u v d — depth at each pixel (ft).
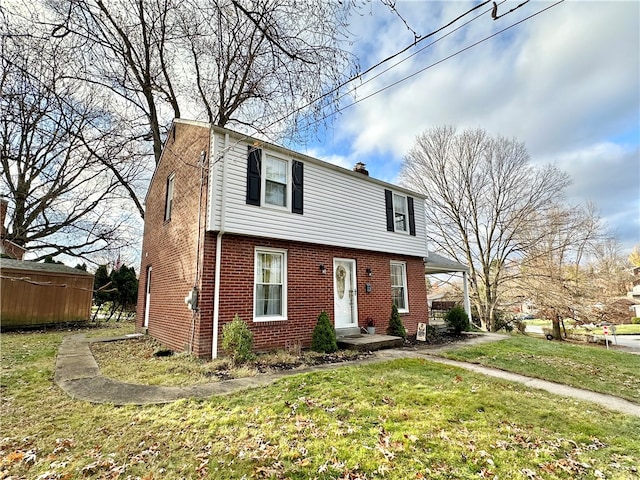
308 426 11.96
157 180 38.68
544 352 29.09
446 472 9.33
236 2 11.54
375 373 19.07
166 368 20.27
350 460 9.79
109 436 11.34
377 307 35.06
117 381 17.52
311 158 30.94
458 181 77.61
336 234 32.07
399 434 11.37
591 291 72.28
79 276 49.32
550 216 70.79
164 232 32.99
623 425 13.03
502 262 74.38
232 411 13.33
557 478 9.23
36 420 12.60
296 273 28.78
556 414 13.87
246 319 25.13
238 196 25.54
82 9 13.21
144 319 37.76
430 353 27.02
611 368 23.81
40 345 29.09
